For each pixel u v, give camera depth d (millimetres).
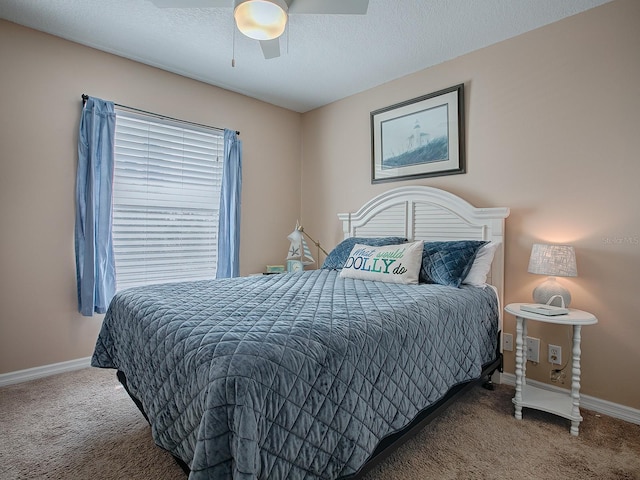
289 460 978
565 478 1463
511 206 2479
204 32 2480
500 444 1700
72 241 2602
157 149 3027
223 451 898
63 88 2551
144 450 1617
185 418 1089
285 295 1799
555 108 2279
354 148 3572
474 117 2680
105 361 1917
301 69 3029
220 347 1056
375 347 1286
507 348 2475
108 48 2693
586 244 2146
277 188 3910
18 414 1946
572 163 2205
